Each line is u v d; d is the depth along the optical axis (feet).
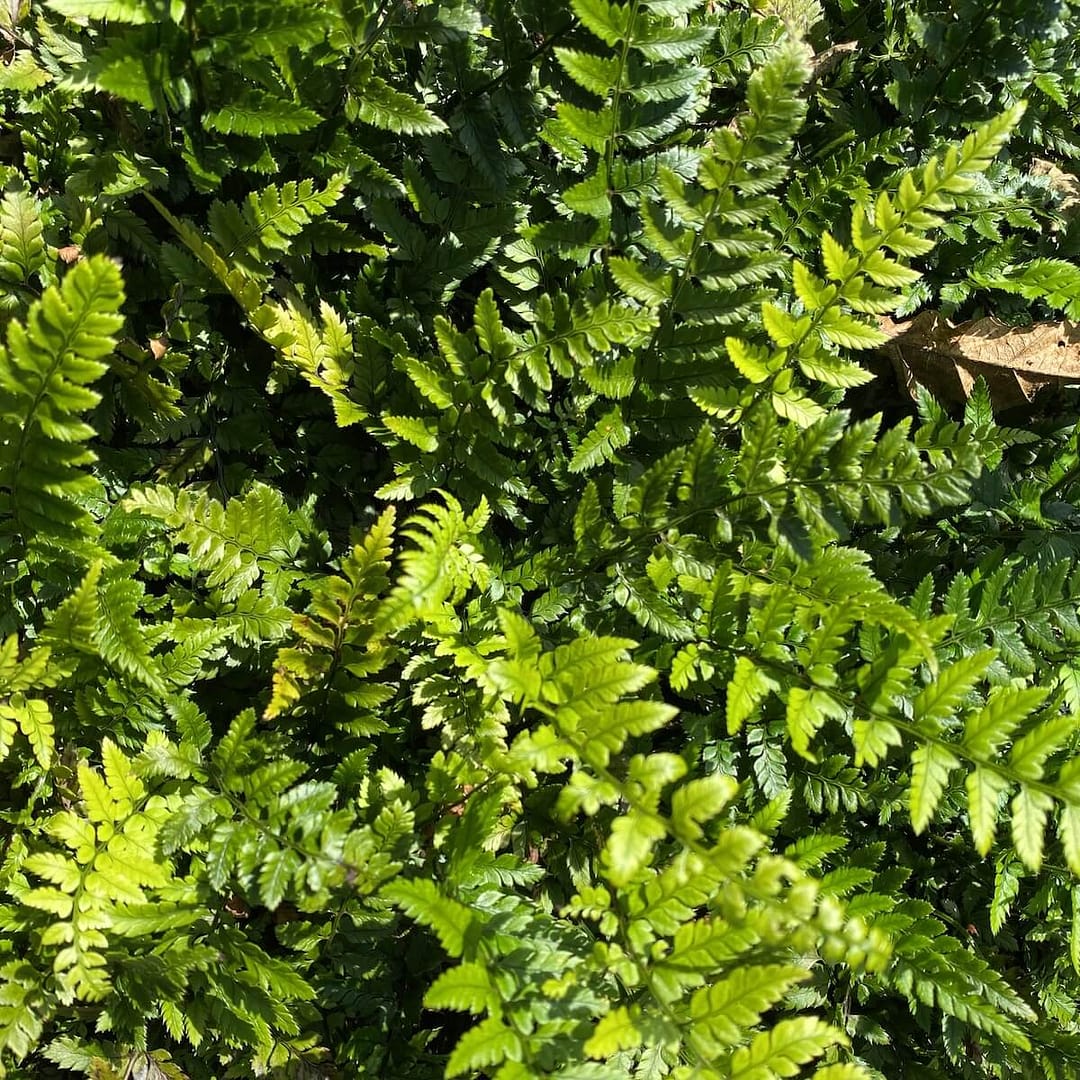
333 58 1.82
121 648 1.75
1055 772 1.88
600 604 2.00
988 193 2.33
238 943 1.77
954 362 2.42
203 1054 1.86
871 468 1.73
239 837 1.67
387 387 2.05
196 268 1.89
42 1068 1.89
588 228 1.95
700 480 1.82
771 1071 1.50
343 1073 1.82
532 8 1.87
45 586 1.85
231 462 2.10
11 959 1.77
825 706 1.69
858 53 2.43
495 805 1.76
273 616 1.90
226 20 1.64
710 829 1.91
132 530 1.89
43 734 1.73
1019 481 2.31
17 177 1.93
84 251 1.92
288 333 1.87
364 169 1.94
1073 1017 2.16
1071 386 2.42
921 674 2.01
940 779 1.64
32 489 1.65
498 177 1.95
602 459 1.96
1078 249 2.42
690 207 1.77
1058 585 1.99
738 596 1.82
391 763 2.04
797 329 1.79
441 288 2.05
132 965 1.73
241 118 1.76
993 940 2.19
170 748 1.77
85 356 1.50
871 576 1.74
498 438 1.96
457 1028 1.99
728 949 1.51
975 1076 2.06
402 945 1.91
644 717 1.52
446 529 1.70
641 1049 1.77
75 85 1.62
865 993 2.03
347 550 2.13
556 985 1.49
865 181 2.18
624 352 1.98
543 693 1.61
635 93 1.82
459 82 1.95
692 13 2.23
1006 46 2.07
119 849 1.70
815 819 2.13
